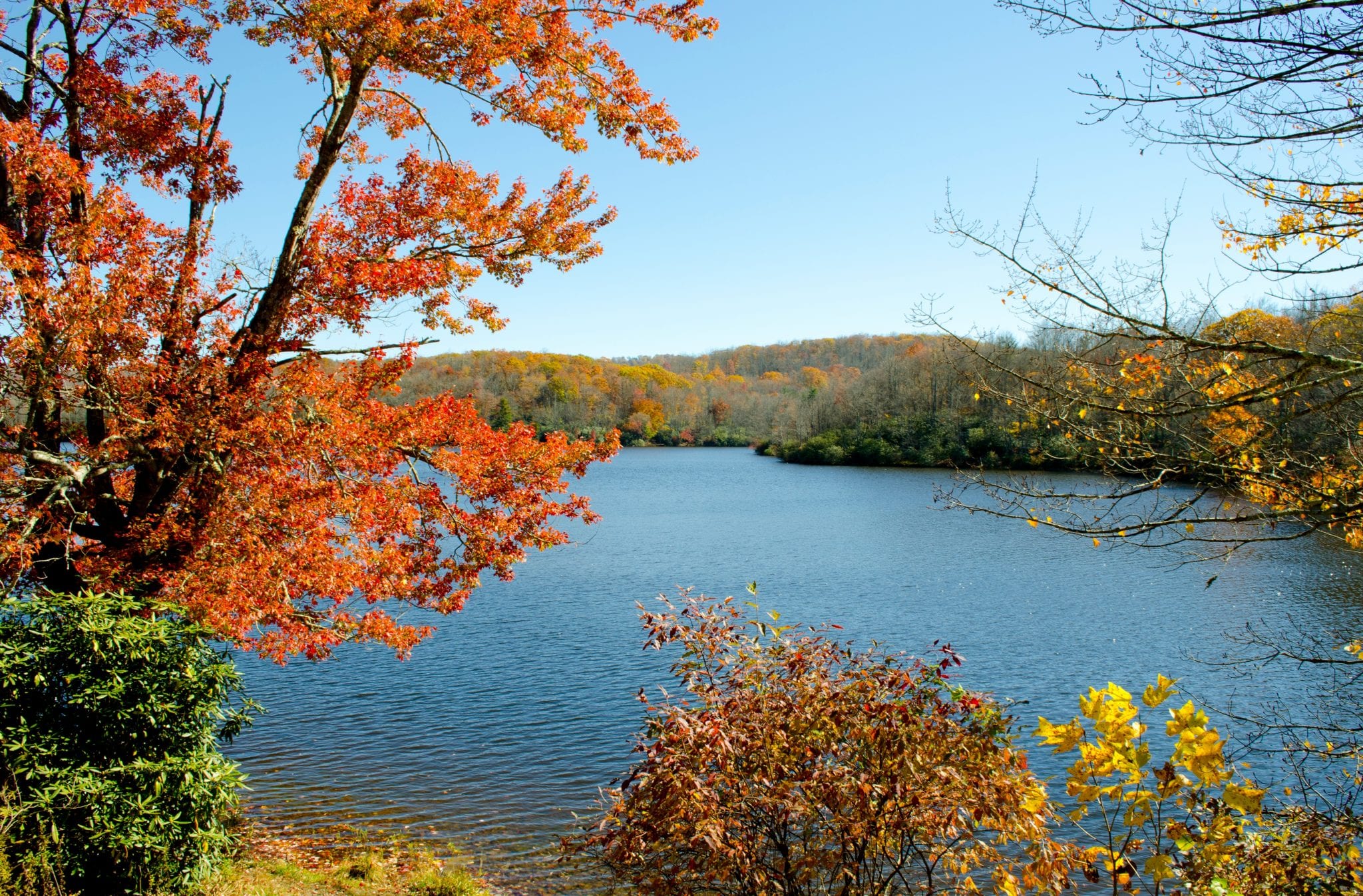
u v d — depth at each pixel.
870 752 4.91
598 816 10.88
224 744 13.59
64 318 6.93
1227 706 14.02
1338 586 22.94
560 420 98.38
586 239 9.35
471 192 9.39
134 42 9.09
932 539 35.34
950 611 22.28
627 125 9.41
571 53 9.15
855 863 4.95
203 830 6.88
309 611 8.97
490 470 9.46
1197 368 5.09
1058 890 4.64
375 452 8.66
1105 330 5.20
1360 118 3.95
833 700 5.12
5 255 6.51
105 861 6.23
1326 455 4.98
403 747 13.52
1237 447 4.65
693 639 5.58
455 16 8.24
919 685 5.13
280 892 7.40
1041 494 5.60
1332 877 4.07
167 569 7.80
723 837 4.69
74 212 8.08
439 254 9.19
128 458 7.81
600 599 24.36
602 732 14.19
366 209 9.11
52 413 8.04
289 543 8.01
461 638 20.25
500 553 9.21
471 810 11.19
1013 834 4.80
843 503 49.44
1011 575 27.00
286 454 7.92
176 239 8.57
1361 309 5.09
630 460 95.69
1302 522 4.52
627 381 125.44
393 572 8.71
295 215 8.70
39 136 7.84
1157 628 19.92
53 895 5.48
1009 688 15.91
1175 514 4.91
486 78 8.80
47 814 5.88
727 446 119.56
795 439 89.88
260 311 8.60
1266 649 17.27
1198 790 4.31
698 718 5.01
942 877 7.35
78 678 6.27
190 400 7.79
